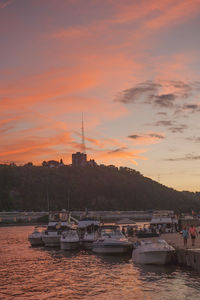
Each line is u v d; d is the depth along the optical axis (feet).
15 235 296.30
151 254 118.73
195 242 136.67
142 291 85.05
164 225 201.87
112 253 147.74
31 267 124.57
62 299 80.64
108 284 93.56
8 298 82.53
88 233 181.37
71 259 142.41
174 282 92.53
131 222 250.98
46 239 190.39
